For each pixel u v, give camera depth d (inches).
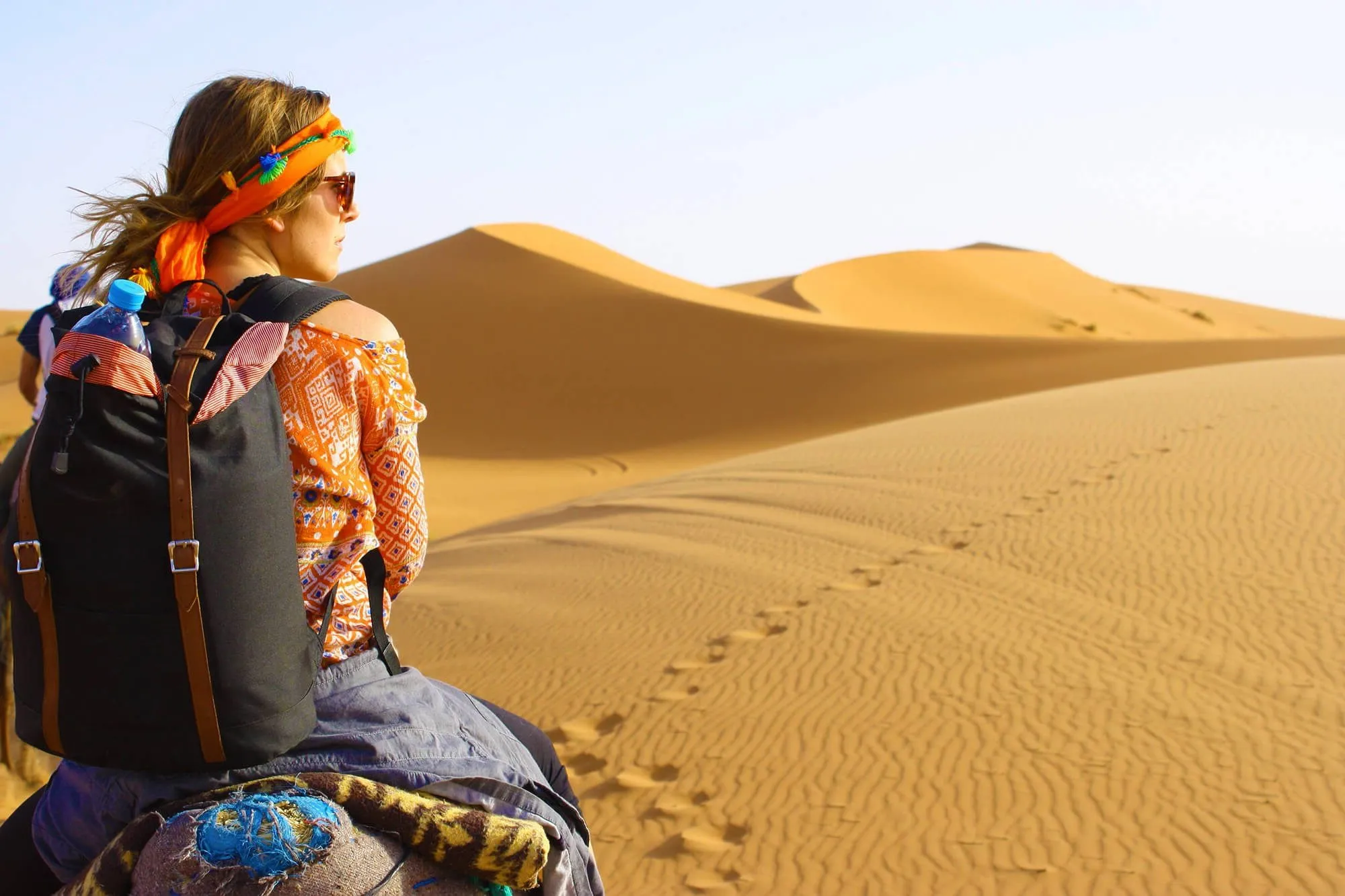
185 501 56.7
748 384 2039.9
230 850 58.5
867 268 4456.2
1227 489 465.4
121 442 56.5
